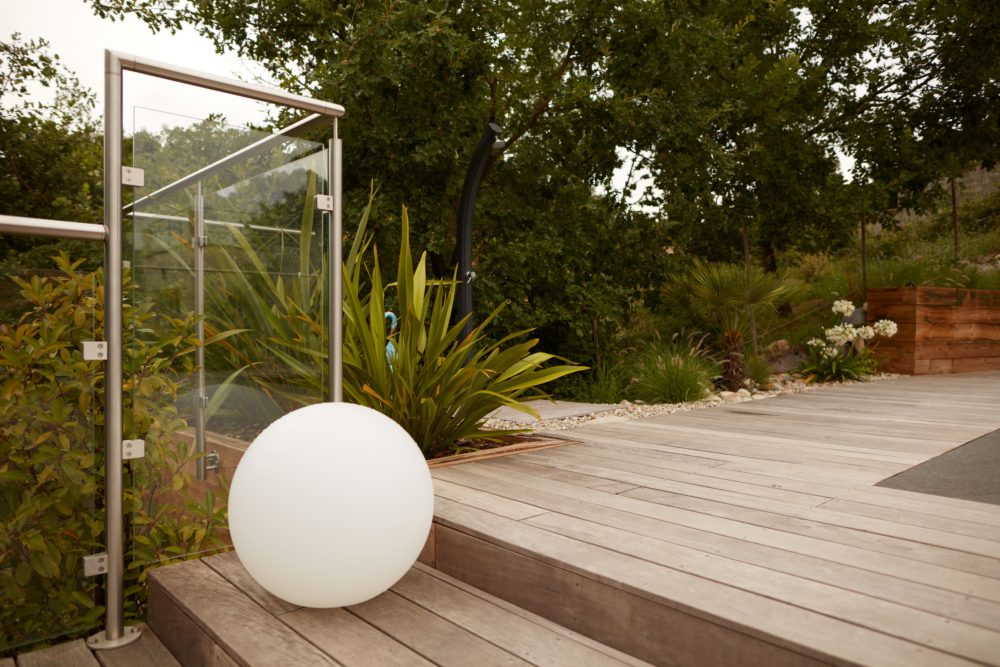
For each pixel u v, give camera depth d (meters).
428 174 6.12
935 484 2.30
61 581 1.91
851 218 7.76
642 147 6.52
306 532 1.47
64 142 8.01
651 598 1.39
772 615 1.27
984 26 7.58
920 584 1.42
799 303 8.65
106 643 1.82
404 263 2.93
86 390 1.96
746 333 7.51
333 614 1.62
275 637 1.50
